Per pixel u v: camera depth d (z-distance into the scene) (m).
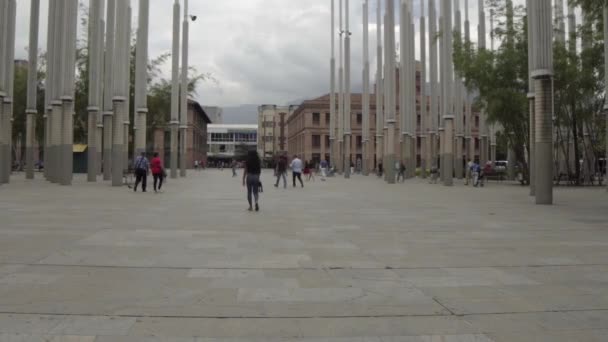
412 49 42.88
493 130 51.09
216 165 118.50
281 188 25.56
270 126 128.88
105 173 32.06
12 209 13.13
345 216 12.39
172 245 7.94
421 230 9.96
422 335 4.04
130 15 37.59
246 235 9.09
